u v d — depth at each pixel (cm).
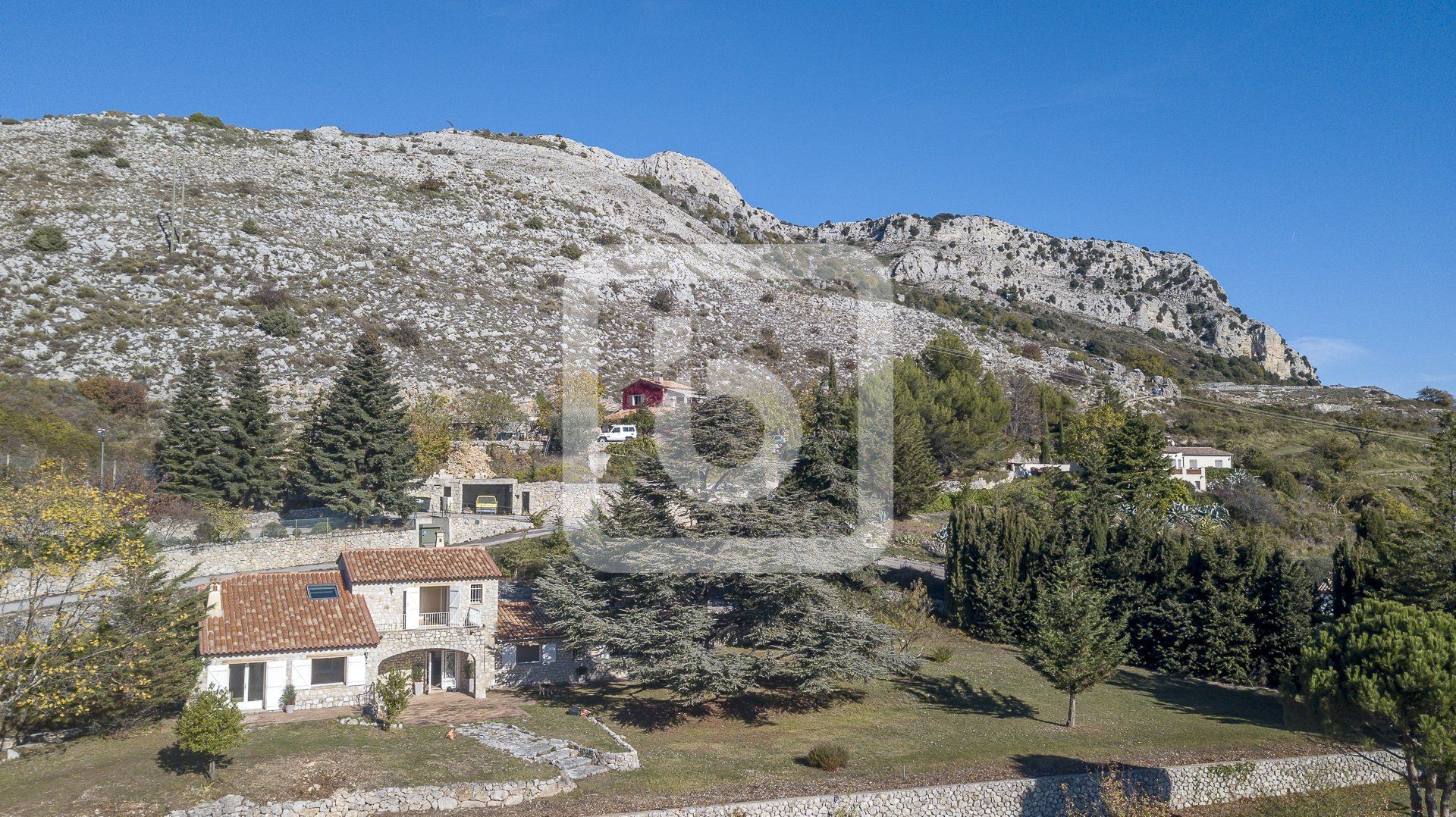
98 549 2945
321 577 3562
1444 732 2228
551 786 2512
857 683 3647
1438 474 4141
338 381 5678
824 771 2758
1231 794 2895
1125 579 4284
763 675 3078
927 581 4950
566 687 3559
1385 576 3841
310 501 5756
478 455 6769
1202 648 4038
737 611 3144
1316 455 8431
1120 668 4134
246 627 3200
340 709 3188
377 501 5612
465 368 7950
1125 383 11100
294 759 2619
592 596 3172
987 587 4409
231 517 5059
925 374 6881
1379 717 2380
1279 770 2970
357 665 3278
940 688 3653
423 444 6325
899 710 3394
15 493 3053
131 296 7712
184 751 2648
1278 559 4019
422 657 3478
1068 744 3105
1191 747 3130
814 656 3053
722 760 2816
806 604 3041
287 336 7738
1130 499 6078
